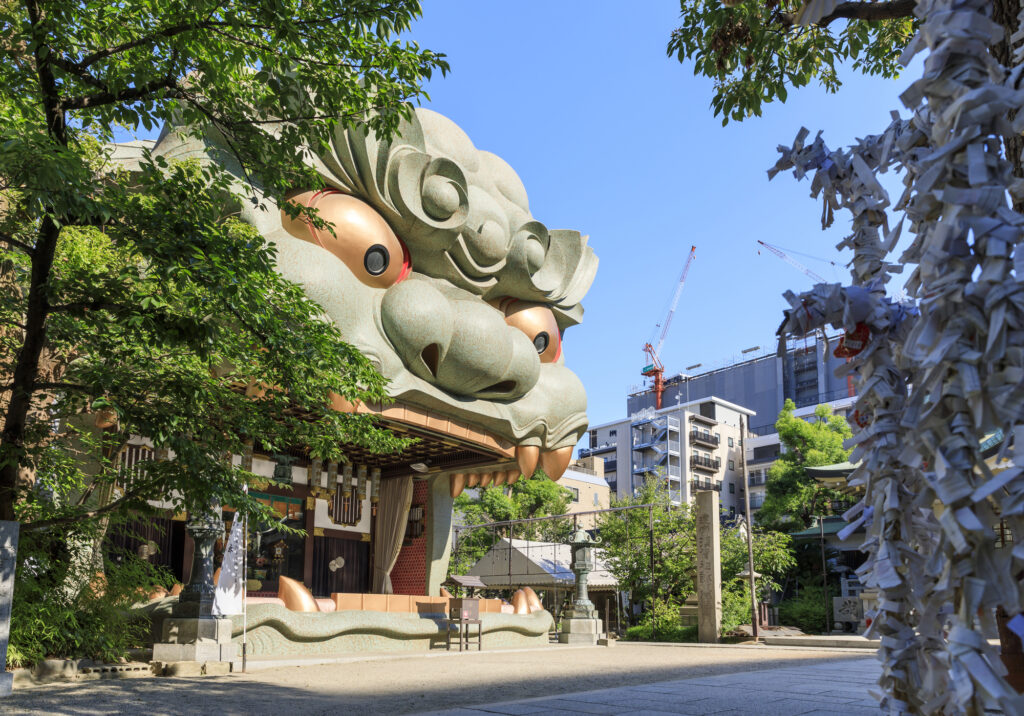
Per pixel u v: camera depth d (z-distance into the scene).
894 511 2.71
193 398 8.93
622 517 34.94
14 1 8.96
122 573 12.39
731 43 8.08
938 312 2.29
